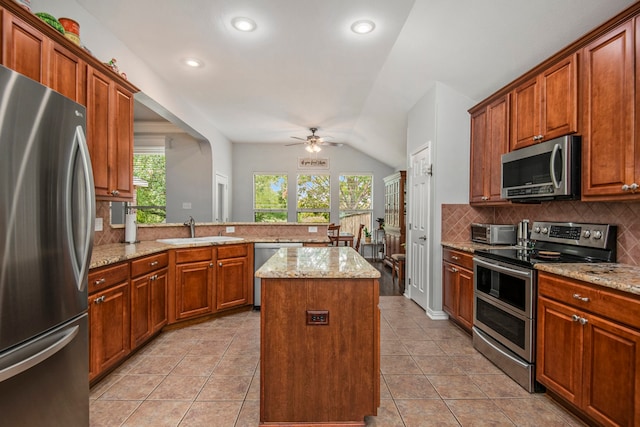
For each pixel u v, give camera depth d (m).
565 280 1.77
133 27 2.69
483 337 2.55
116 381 2.13
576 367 1.69
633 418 1.39
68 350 1.46
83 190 1.51
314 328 1.62
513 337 2.19
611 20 1.75
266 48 3.05
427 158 3.67
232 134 6.68
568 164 2.02
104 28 2.67
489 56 2.78
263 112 5.12
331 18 2.57
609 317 1.51
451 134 3.46
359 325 1.63
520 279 2.12
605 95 1.82
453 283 3.16
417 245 3.98
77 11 2.36
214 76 3.70
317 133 6.58
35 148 1.25
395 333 3.04
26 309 1.22
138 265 2.46
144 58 3.24
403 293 4.56
